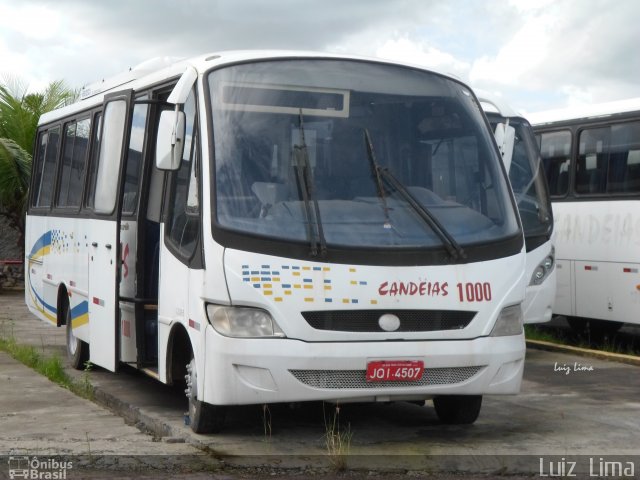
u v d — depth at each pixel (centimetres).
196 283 830
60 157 1415
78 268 1234
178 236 896
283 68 895
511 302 855
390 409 1023
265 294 793
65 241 1317
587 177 1584
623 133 1527
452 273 830
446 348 820
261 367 789
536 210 1436
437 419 970
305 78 890
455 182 884
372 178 859
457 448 839
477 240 848
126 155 1056
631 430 917
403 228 836
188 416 922
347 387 806
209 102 866
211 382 808
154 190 998
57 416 955
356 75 908
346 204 839
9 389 1111
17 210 2691
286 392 794
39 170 1563
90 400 1079
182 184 899
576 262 1595
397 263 818
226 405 831
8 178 2591
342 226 823
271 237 806
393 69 927
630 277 1494
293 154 852
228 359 795
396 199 853
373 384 810
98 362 1116
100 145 1137
